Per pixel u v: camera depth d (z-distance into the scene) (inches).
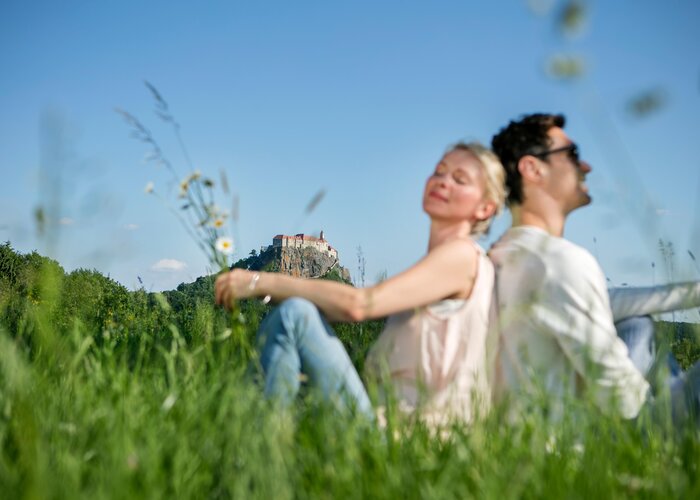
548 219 123.4
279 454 82.0
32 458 79.4
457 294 113.9
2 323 150.6
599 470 88.7
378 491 82.2
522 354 113.0
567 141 124.0
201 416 95.0
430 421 108.4
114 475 77.1
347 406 101.9
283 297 114.3
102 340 148.6
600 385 108.9
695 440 101.9
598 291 111.6
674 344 154.6
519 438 97.9
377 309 109.2
